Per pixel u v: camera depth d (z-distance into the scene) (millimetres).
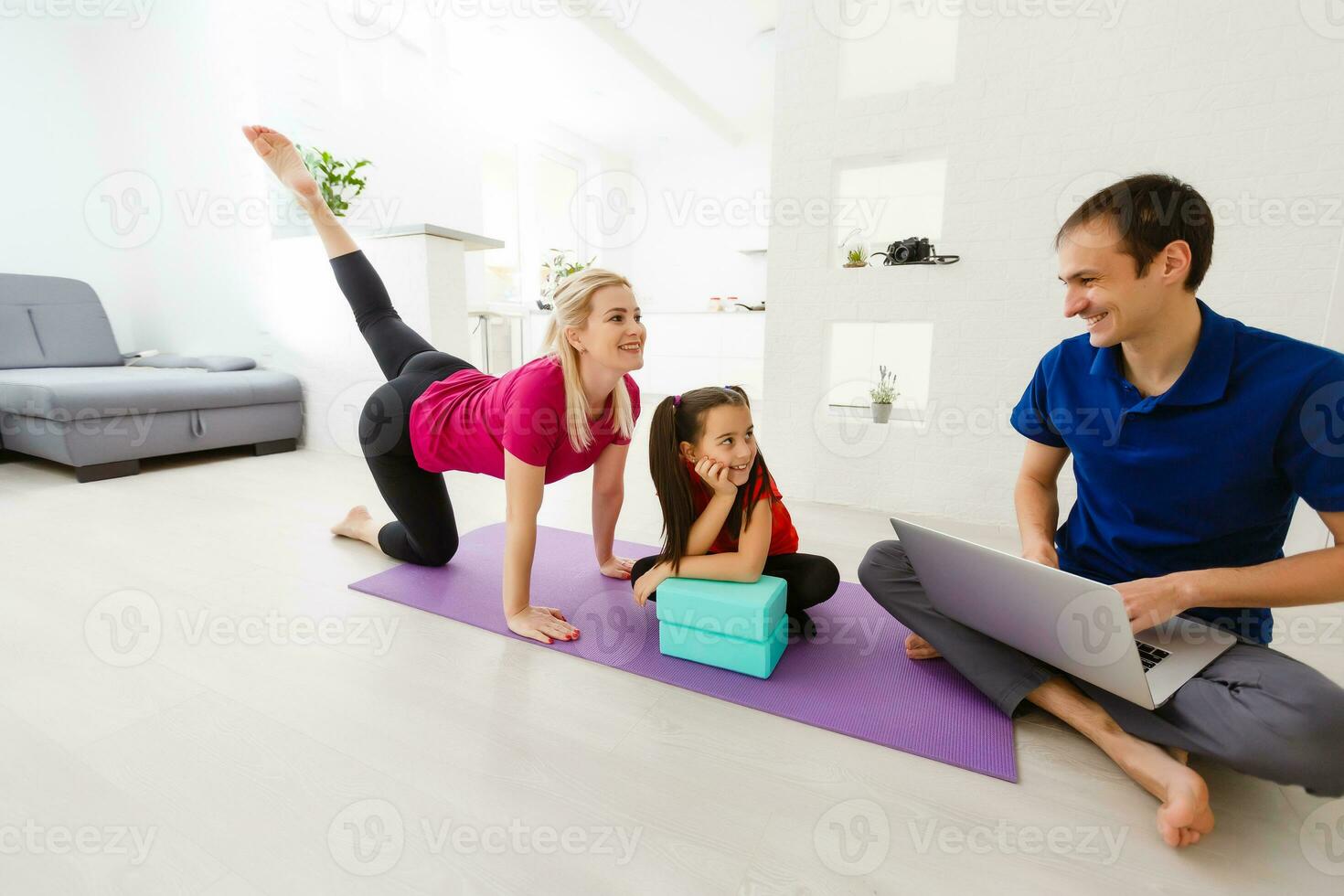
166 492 2512
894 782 932
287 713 1086
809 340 2336
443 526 1687
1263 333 899
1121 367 1009
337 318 3205
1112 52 1826
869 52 2861
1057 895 739
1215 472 921
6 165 3490
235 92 3275
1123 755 922
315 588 1614
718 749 1005
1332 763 734
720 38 4336
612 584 1647
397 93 4234
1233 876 768
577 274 1256
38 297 3398
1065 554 1199
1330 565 806
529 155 5699
